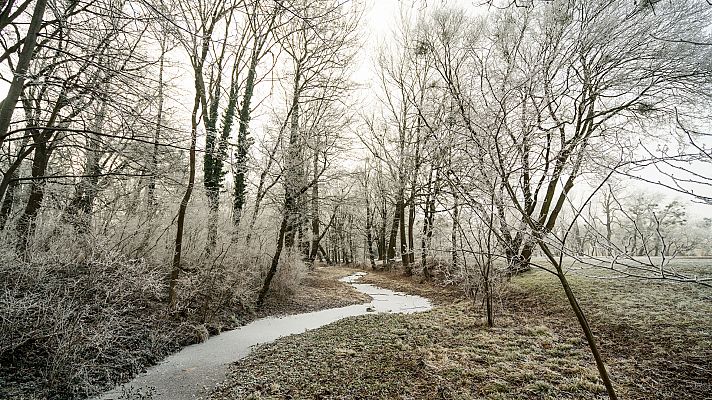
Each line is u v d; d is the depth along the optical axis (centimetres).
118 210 1038
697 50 809
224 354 799
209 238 1136
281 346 836
